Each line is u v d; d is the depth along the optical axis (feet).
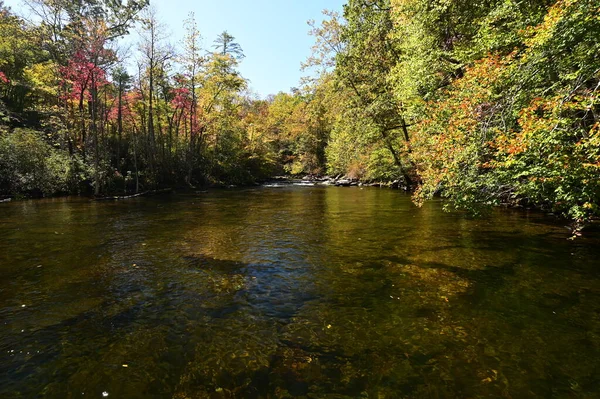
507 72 22.84
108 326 15.28
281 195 79.25
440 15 43.93
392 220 40.68
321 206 56.13
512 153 20.03
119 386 11.22
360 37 72.18
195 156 115.85
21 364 12.41
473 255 25.16
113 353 13.14
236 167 130.41
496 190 29.32
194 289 19.65
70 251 27.43
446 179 28.89
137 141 97.25
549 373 11.60
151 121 92.48
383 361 12.44
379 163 95.04
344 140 95.86
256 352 13.16
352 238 31.68
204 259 25.46
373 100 78.28
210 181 115.24
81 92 77.87
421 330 14.61
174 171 105.29
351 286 19.85
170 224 39.83
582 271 21.25
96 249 28.17
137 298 18.34
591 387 10.87
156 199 70.18
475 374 11.62
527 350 12.97
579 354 12.65
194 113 112.68
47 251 27.37
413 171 81.15
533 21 27.89
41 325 15.31
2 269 22.84
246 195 80.02
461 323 15.15
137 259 25.36
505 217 39.81
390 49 71.56
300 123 171.22
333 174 151.23
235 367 12.20
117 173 82.89
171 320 15.84
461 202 30.17
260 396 10.67
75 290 19.39
